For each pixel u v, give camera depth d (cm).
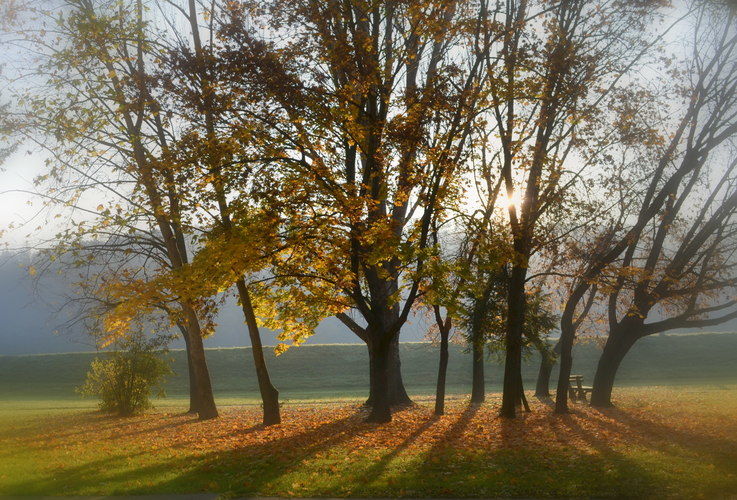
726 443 1406
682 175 2250
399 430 1897
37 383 5488
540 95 2011
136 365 2939
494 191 2298
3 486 1088
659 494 948
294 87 1753
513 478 1083
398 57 1922
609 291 2230
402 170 1866
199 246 1934
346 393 4469
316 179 1834
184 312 2564
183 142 1855
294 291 2136
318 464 1270
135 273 2531
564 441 1549
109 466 1304
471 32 1972
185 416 2794
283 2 1761
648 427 1783
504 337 2780
